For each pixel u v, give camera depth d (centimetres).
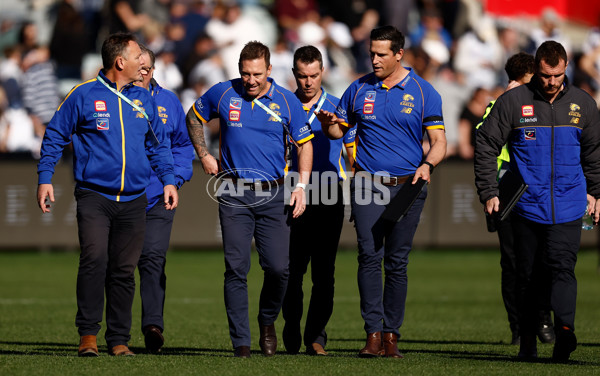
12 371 1948
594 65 6831
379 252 2292
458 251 5831
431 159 2247
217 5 6525
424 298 4050
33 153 5431
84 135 2189
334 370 2005
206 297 4012
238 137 2241
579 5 7056
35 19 6662
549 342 2781
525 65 2656
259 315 2370
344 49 6594
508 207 2159
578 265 5288
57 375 1905
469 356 2388
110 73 2198
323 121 2270
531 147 2211
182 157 2594
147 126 2225
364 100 2314
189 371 1966
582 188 2228
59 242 5359
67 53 6406
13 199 5291
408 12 6662
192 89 6194
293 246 2430
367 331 2288
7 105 5966
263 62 2188
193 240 5431
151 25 6412
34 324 3192
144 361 2108
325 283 2434
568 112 2195
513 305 2734
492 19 6900
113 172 2181
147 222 2483
